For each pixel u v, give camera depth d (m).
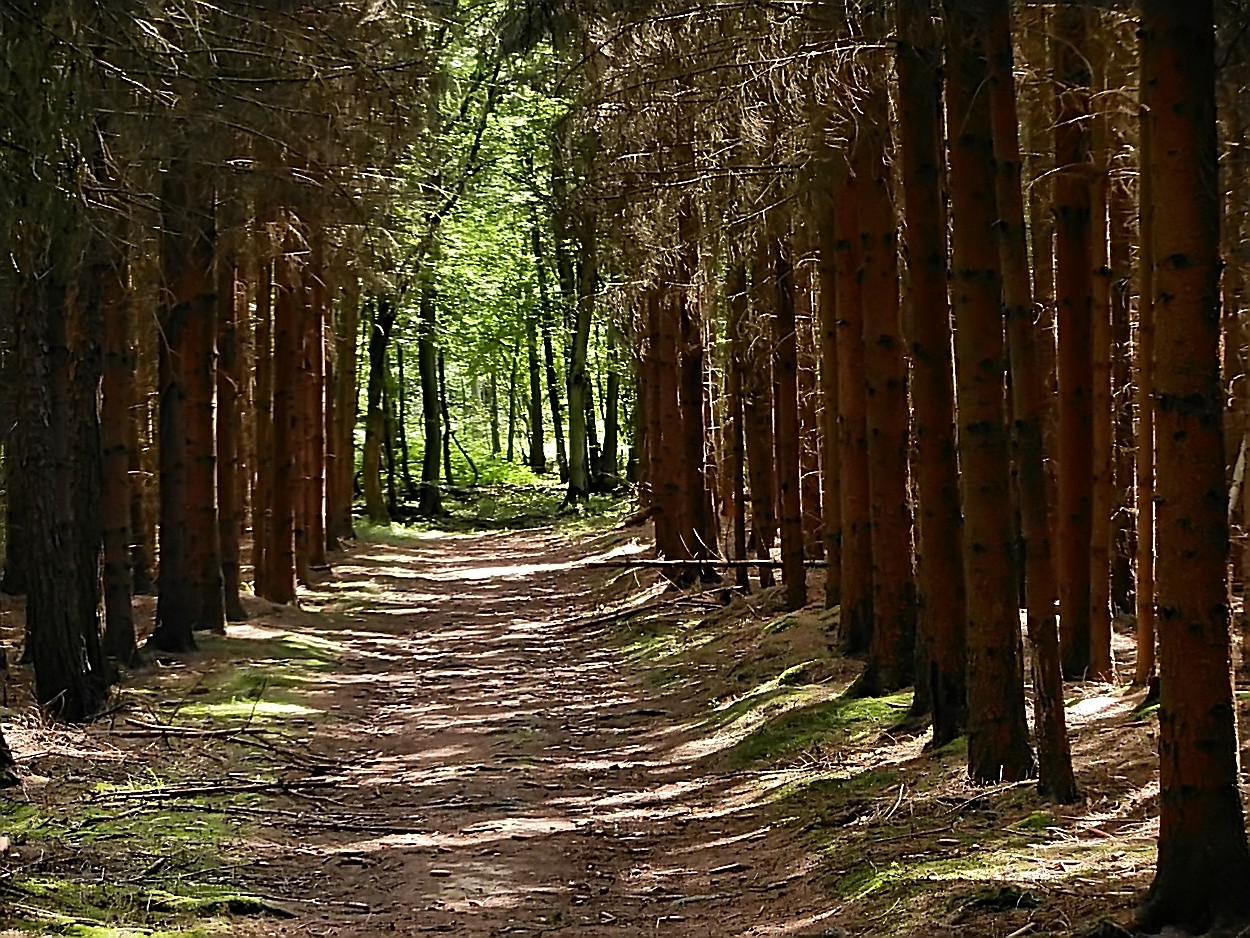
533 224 37.25
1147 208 9.12
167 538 15.88
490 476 52.84
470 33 14.55
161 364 15.76
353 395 31.84
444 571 30.00
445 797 10.15
